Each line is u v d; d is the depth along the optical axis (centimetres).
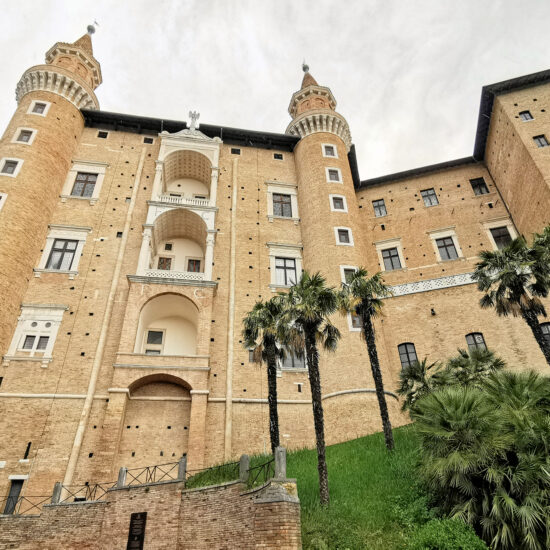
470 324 2955
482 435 1195
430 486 1330
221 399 2517
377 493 1466
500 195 3516
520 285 1969
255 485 1316
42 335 2494
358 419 2420
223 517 1295
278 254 3212
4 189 2727
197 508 1374
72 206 3062
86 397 2327
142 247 2861
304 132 3884
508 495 1102
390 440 1869
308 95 4334
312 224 3303
